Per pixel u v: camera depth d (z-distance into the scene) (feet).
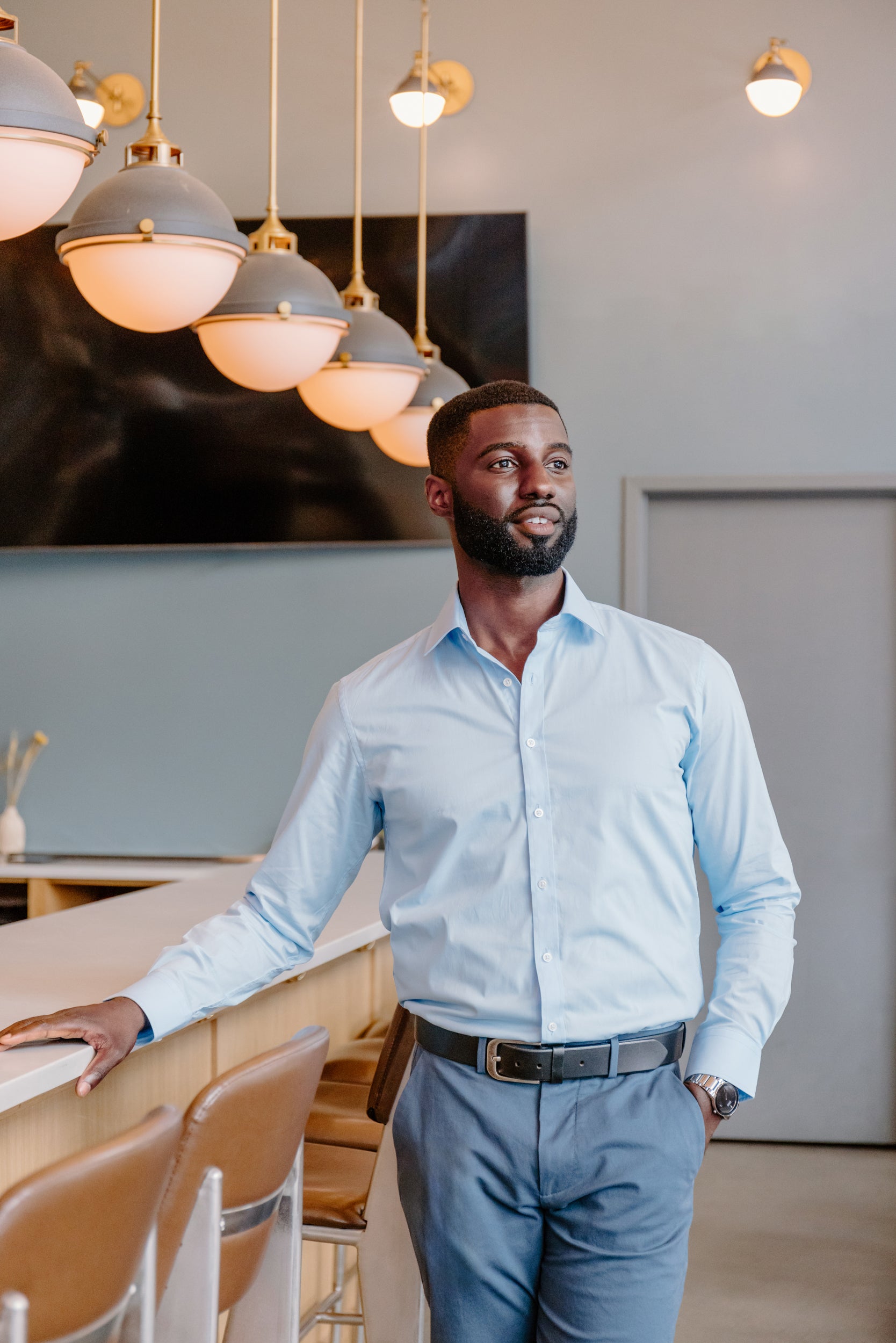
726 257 14.66
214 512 14.97
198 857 15.30
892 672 14.76
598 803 4.88
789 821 14.89
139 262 7.16
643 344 14.78
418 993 5.09
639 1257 4.71
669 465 14.76
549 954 4.81
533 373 14.90
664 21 14.70
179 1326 4.65
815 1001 14.83
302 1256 7.91
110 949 7.39
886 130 14.42
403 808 5.16
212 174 15.21
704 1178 13.57
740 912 5.32
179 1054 6.85
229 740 15.34
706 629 15.01
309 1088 5.32
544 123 14.85
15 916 14.76
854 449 14.51
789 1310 10.28
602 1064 4.78
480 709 5.09
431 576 15.07
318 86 15.08
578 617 5.07
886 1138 14.69
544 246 14.88
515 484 4.93
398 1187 5.14
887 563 14.76
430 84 13.42
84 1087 4.87
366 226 14.79
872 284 14.47
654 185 14.74
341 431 14.80
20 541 15.16
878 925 14.76
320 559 15.21
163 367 14.98
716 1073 4.97
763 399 14.64
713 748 5.13
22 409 15.11
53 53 15.39
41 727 15.61
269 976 5.65
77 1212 3.65
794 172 14.56
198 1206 4.66
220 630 15.35
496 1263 4.82
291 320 8.36
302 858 5.55
